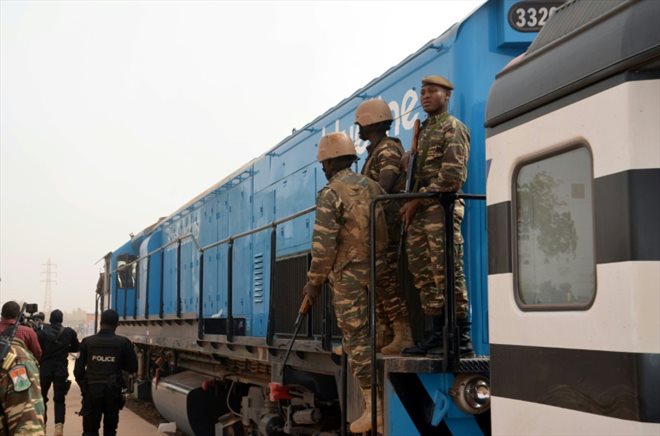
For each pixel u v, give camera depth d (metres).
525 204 3.23
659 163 2.61
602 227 2.73
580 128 2.89
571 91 2.94
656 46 2.55
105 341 9.05
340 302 4.90
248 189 9.90
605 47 2.78
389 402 4.46
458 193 4.66
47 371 10.78
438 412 4.48
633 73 2.67
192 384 11.11
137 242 18.05
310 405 6.89
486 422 4.62
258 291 9.10
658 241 2.58
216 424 10.15
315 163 7.58
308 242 7.56
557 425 2.93
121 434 11.60
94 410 9.02
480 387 4.41
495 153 3.44
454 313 4.44
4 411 3.65
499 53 4.98
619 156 2.68
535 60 3.25
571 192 2.96
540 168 3.15
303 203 7.81
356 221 4.91
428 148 4.77
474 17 5.09
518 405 3.17
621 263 2.63
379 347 5.25
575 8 3.21
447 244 4.48
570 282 2.94
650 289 2.56
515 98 3.29
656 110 2.63
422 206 4.79
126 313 16.94
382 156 5.22
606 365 2.68
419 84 5.72
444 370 4.39
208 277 11.59
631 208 2.62
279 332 7.93
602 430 2.69
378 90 6.41
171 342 11.68
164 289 14.73
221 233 11.04
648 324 2.54
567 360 2.89
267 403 8.02
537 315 3.08
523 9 4.86
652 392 2.51
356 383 5.29
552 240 3.05
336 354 5.59
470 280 5.04
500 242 3.36
